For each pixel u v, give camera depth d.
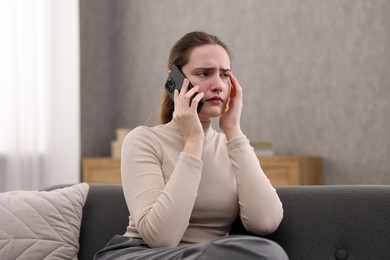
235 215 2.33
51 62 5.28
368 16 4.97
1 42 5.04
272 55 5.32
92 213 2.55
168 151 2.29
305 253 2.28
